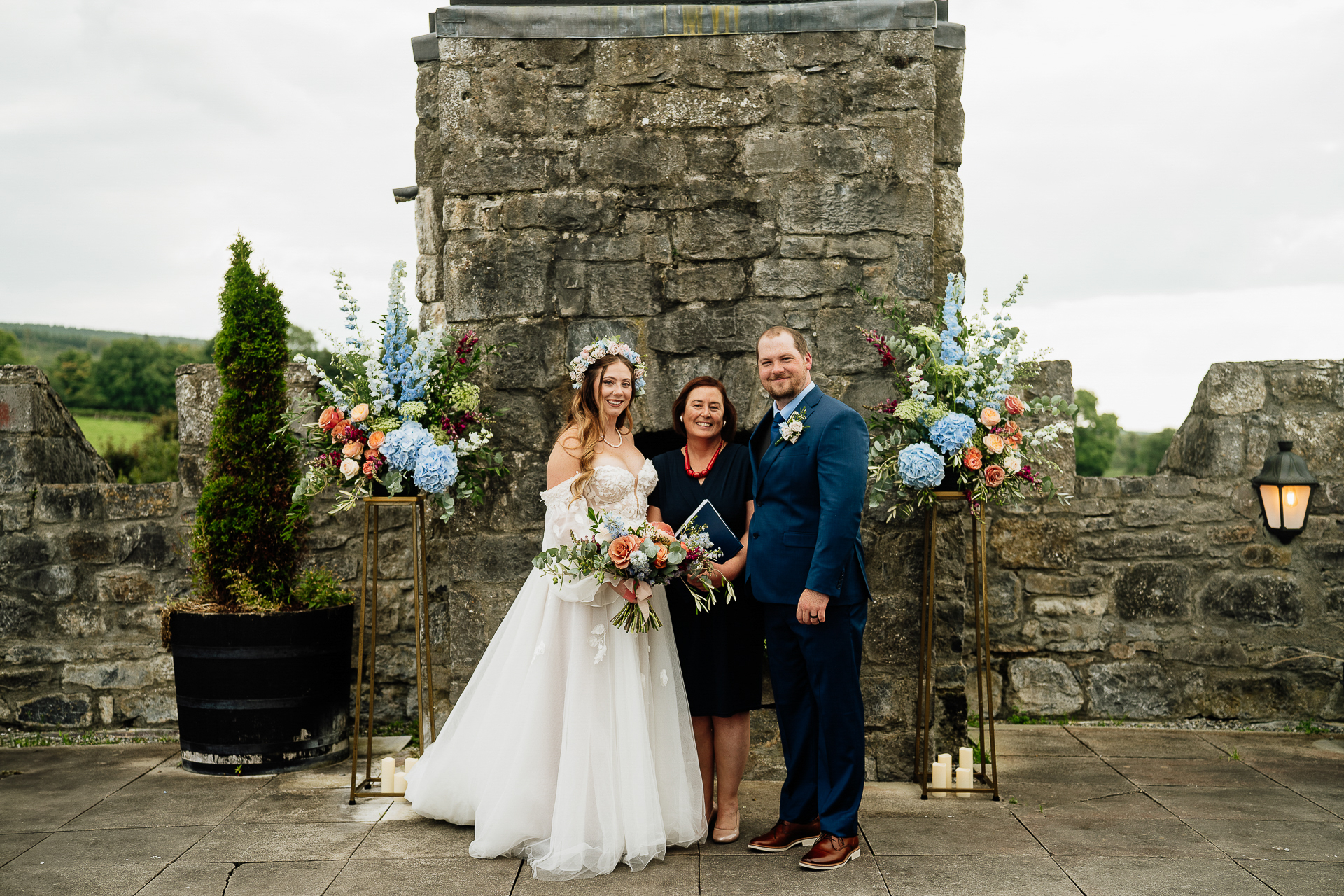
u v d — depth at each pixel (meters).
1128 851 3.02
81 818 3.39
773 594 3.04
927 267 3.86
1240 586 4.71
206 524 4.08
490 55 3.86
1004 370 3.52
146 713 4.63
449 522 3.90
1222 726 4.68
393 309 3.58
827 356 3.85
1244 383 4.76
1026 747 4.29
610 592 3.09
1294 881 2.76
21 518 4.67
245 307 4.12
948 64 4.15
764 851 3.06
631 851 2.90
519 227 3.87
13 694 4.64
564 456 3.18
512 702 3.16
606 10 3.83
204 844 3.12
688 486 3.32
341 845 3.12
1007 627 4.80
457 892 2.74
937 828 3.25
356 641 4.63
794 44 3.84
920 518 3.86
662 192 3.86
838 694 2.97
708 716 3.22
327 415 3.56
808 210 3.85
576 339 3.87
